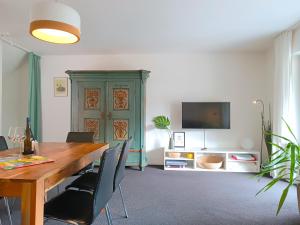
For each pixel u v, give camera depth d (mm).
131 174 3779
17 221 2137
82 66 4590
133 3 2453
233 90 4395
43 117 4637
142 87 4055
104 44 3912
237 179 3525
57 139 4617
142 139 4035
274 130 3533
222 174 3803
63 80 4605
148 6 2525
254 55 4367
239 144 4379
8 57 4180
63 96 4605
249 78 4375
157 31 3295
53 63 4613
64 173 1573
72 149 2225
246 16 2787
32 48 4129
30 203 1219
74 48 4141
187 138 4453
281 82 3389
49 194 2885
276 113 3502
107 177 1529
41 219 1267
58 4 1642
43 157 1774
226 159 3988
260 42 3793
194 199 2725
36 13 1629
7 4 2461
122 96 4047
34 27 1633
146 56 4508
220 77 4418
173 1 2414
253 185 3238
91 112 4078
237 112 4387
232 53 4398
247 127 4363
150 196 2814
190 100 4449
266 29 3223
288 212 2375
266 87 4289
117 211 2391
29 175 1278
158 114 4488
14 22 2959
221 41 3742
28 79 4492
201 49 4191
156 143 4488
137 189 3062
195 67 4449
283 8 2572
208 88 4434
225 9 2602
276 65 3523
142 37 3551
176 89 4473
